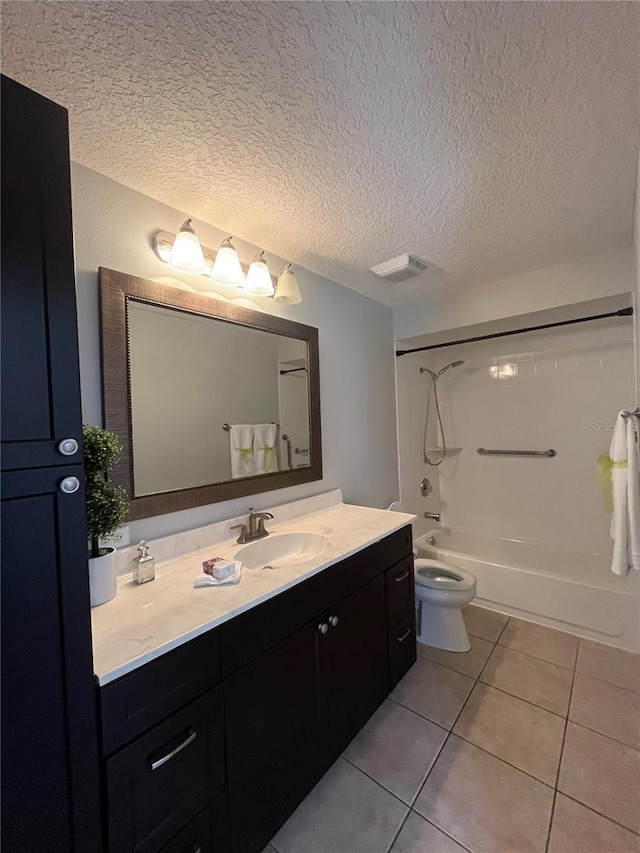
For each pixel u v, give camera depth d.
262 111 1.01
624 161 1.24
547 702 1.66
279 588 1.13
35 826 0.65
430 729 1.53
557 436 2.74
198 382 1.54
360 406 2.46
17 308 0.65
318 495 2.09
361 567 1.53
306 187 1.36
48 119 0.71
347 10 0.77
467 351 3.16
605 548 2.55
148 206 1.39
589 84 0.94
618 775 1.30
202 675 0.92
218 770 0.95
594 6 0.76
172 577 1.24
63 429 0.70
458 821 1.16
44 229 0.69
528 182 1.35
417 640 2.19
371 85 0.94
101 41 0.81
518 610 2.40
